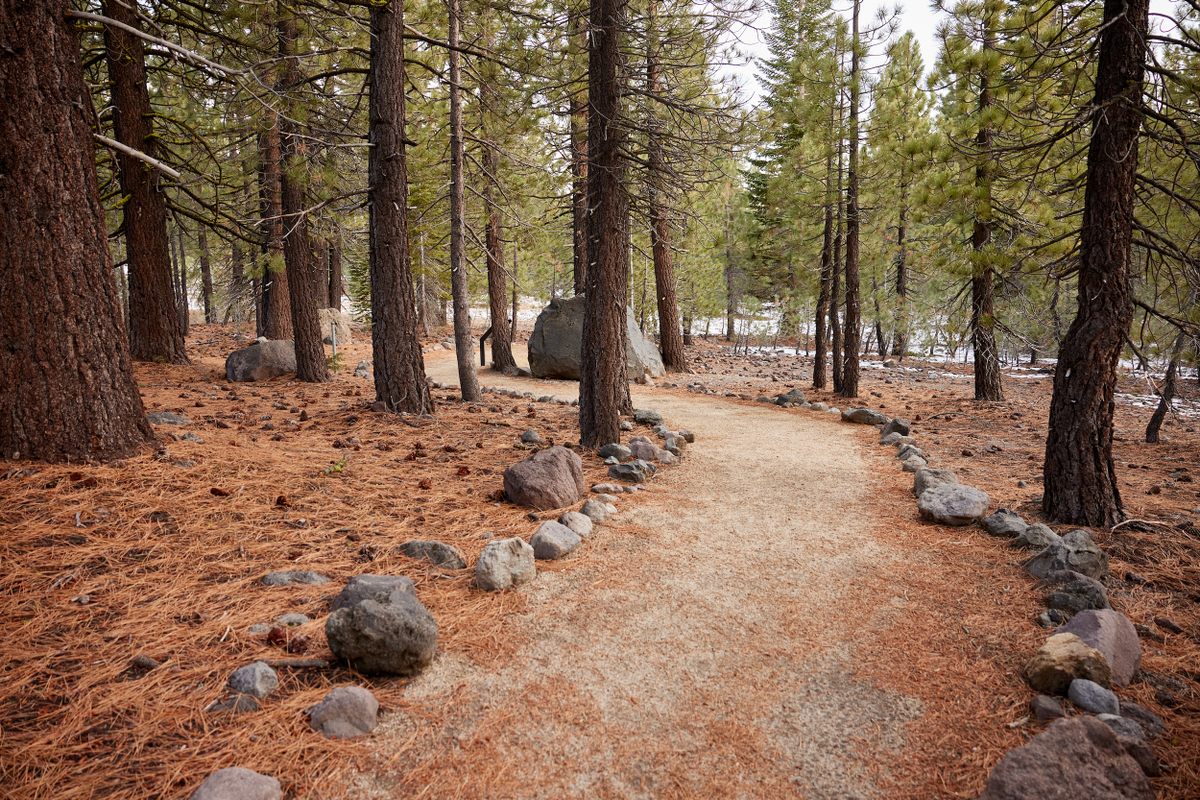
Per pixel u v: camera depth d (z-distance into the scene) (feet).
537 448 25.45
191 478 16.07
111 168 41.06
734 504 20.27
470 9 35.01
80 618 10.54
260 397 33.78
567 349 61.72
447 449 23.82
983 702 9.99
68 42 14.87
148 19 16.17
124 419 16.11
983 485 22.47
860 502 20.68
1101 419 17.24
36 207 14.42
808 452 28.37
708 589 13.97
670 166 28.12
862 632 12.16
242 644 10.52
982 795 7.72
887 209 67.00
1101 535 16.58
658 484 22.36
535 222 66.08
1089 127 21.76
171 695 9.14
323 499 17.02
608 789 8.06
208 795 7.06
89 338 15.31
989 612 12.91
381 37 28.81
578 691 10.10
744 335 133.18
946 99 55.31
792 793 8.09
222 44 33.65
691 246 78.43
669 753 8.75
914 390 60.80
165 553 12.89
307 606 11.89
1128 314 16.94
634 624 12.33
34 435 14.60
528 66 33.17
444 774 8.22
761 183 108.78
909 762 8.67
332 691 9.23
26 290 14.42
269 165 49.49
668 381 62.44
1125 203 16.75
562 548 15.40
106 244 15.78
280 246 45.09
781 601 13.44
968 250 38.55
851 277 50.80
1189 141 17.21
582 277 64.18
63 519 12.91
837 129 50.08
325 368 42.52
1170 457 28.84
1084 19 24.48
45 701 8.67
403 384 30.63
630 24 25.22
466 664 10.72
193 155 45.16
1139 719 9.32
